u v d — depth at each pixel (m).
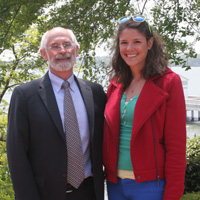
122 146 2.18
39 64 7.53
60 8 6.26
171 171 2.04
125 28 2.20
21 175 2.03
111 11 5.61
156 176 2.08
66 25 5.91
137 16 2.20
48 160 2.08
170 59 4.73
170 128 2.06
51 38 2.24
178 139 2.05
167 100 2.07
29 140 2.12
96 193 2.22
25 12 6.29
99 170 2.28
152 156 2.07
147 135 2.07
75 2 6.06
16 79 10.82
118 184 2.23
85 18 5.96
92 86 2.43
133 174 2.13
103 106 2.42
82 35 5.97
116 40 2.38
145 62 2.23
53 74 2.25
